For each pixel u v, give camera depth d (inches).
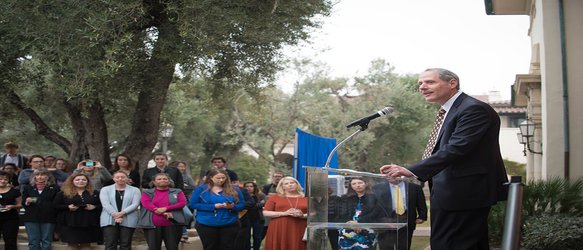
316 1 518.9
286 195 413.7
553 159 517.0
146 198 447.2
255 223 514.3
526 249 381.7
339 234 233.9
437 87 207.8
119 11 455.8
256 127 1418.6
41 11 465.4
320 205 234.8
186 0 464.8
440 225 204.1
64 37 462.9
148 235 446.3
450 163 193.8
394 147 1555.1
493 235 464.1
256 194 518.0
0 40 478.3
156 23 505.0
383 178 234.7
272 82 565.0
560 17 521.0
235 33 510.6
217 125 1460.4
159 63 514.9
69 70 470.6
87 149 569.9
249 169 1920.5
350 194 235.3
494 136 202.5
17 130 1026.1
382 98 1467.8
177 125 1203.2
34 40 459.2
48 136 584.7
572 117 515.8
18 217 480.4
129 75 510.9
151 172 495.2
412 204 379.6
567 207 442.3
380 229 233.3
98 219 467.2
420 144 1551.4
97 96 515.2
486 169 199.8
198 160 1533.0
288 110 1398.9
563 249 373.4
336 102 1471.5
